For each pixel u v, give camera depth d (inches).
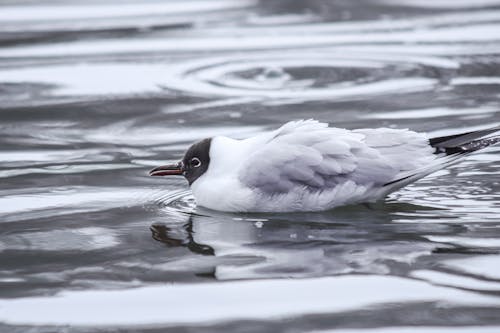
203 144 546.9
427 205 525.3
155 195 569.6
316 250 465.1
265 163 519.2
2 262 465.1
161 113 757.9
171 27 1067.3
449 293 410.0
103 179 601.3
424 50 933.8
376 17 1096.8
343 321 389.1
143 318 397.4
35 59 941.2
